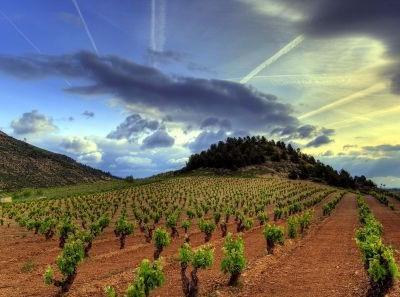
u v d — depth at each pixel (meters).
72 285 21.97
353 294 19.03
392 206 86.25
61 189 157.38
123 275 23.61
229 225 56.16
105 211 73.19
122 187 141.75
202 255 19.59
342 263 26.45
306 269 24.80
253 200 104.06
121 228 35.91
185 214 72.50
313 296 18.86
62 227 36.50
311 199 108.69
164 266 26.59
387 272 18.45
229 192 126.00
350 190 181.50
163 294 20.05
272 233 29.83
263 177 196.75
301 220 43.28
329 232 44.62
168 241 29.50
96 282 22.25
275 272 24.08
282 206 89.06
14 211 68.75
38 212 66.81
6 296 20.27
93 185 177.88
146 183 155.00
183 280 19.30
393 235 41.25
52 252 34.06
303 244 35.69
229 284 21.17
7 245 38.16
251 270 24.41
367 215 49.97
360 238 30.73
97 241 40.97
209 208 79.56
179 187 136.12
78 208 78.19
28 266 27.08
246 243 36.91
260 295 19.28
